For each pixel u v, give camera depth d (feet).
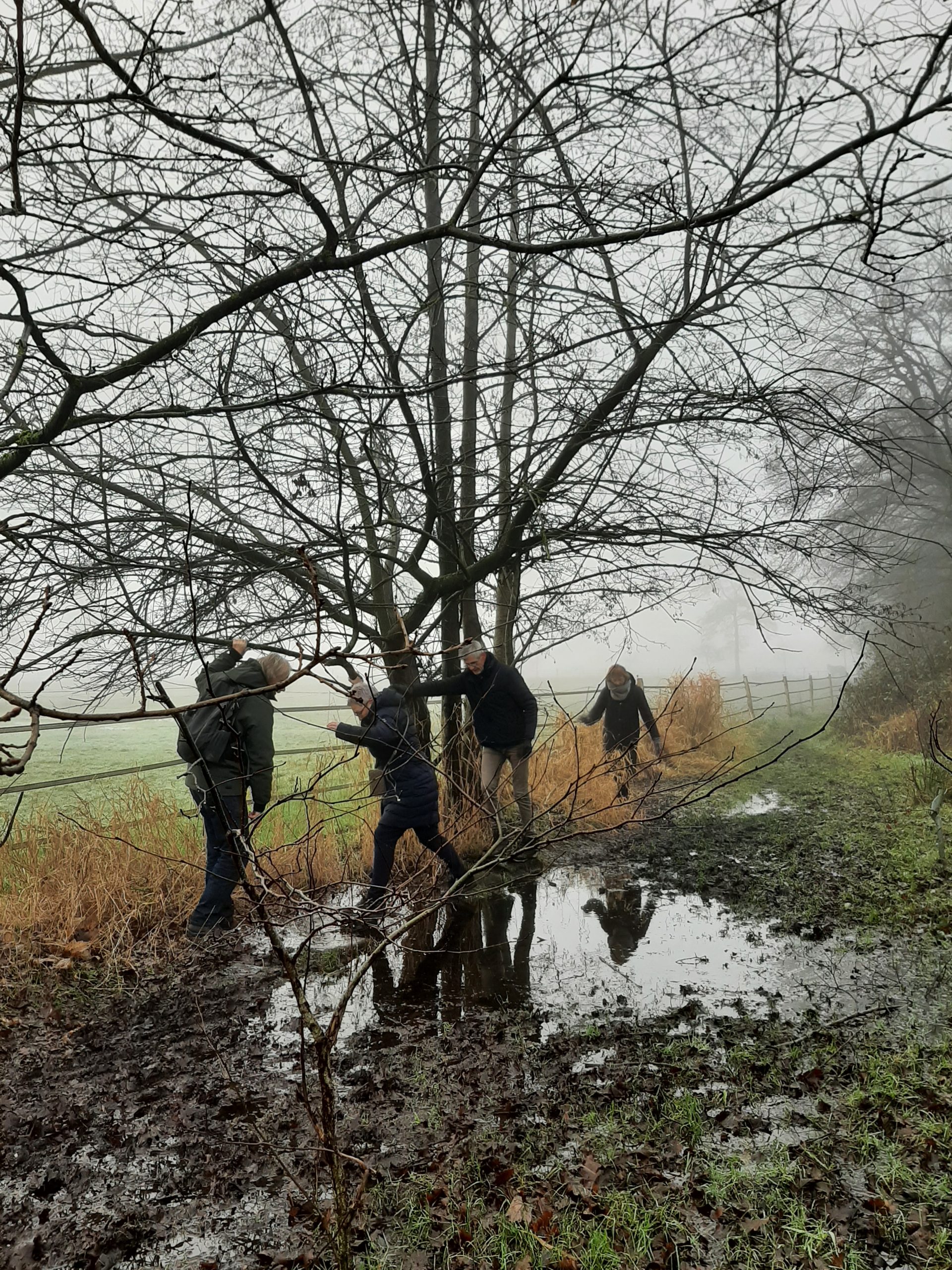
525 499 19.39
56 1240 8.32
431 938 17.52
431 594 21.52
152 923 17.34
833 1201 8.49
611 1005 13.80
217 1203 8.85
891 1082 10.52
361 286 15.76
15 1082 11.50
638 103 11.87
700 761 38.24
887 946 15.78
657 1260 7.78
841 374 17.51
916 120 8.53
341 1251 6.84
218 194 10.40
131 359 11.06
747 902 19.34
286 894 8.37
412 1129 10.12
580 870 22.79
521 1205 8.51
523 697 21.81
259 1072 11.70
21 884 18.11
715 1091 10.77
